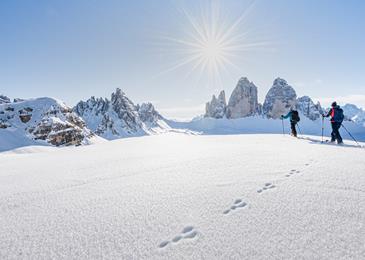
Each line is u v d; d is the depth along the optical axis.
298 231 2.80
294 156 7.37
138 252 2.54
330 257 2.31
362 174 4.88
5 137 53.78
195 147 11.23
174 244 2.67
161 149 11.16
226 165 6.39
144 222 3.21
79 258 2.46
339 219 3.03
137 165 7.14
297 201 3.67
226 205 3.67
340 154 7.43
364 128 109.19
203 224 3.10
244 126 130.62
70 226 3.18
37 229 3.13
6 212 3.75
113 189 4.75
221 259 2.36
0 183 5.60
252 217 3.23
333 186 4.24
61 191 4.77
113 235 2.90
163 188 4.64
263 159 7.00
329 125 120.31
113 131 134.50
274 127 122.31
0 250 2.67
